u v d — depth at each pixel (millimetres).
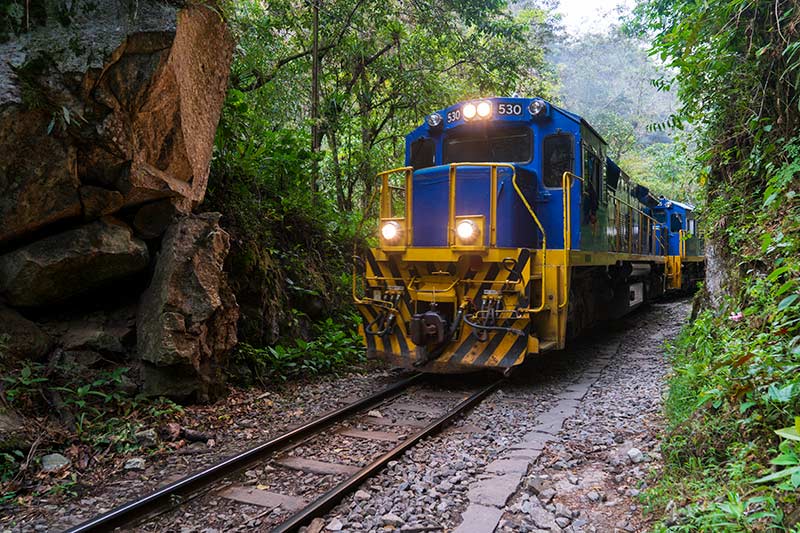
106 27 4133
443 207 6480
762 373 3215
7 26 3990
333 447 4441
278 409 5430
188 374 5059
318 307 8047
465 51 12562
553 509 3260
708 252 6930
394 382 6562
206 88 5379
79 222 4629
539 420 5055
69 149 4223
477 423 5078
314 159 9328
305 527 3096
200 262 5145
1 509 3264
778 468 2859
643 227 11695
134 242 4871
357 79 12117
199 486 3627
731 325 4789
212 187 6578
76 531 2887
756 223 5156
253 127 8398
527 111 6938
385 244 6723
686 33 5461
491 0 11938
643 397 5688
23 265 4328
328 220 9656
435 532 3053
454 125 7203
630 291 10633
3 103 3877
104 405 4598
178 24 4488
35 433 3969
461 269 6254
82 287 4766
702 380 4543
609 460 4055
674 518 2846
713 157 6504
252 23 9625
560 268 6258
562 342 6324
